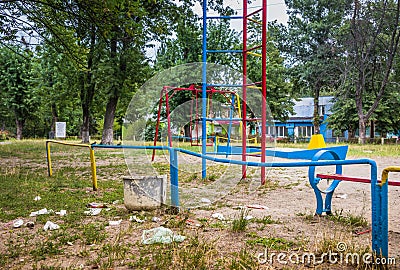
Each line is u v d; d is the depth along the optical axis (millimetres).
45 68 33531
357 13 33156
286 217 5738
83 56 15461
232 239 4602
